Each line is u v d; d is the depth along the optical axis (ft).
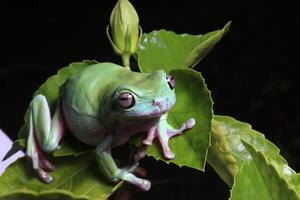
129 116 2.25
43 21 7.03
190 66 2.70
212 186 4.78
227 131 2.48
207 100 2.38
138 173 2.48
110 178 2.32
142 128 2.32
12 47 6.76
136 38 2.49
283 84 6.24
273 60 6.45
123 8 2.46
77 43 6.81
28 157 2.36
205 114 2.37
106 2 7.14
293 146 5.83
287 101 6.16
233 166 2.43
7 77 6.41
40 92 2.52
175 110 2.41
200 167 2.32
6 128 5.77
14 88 6.31
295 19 6.65
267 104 6.15
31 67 6.54
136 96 2.24
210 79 6.38
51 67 6.55
